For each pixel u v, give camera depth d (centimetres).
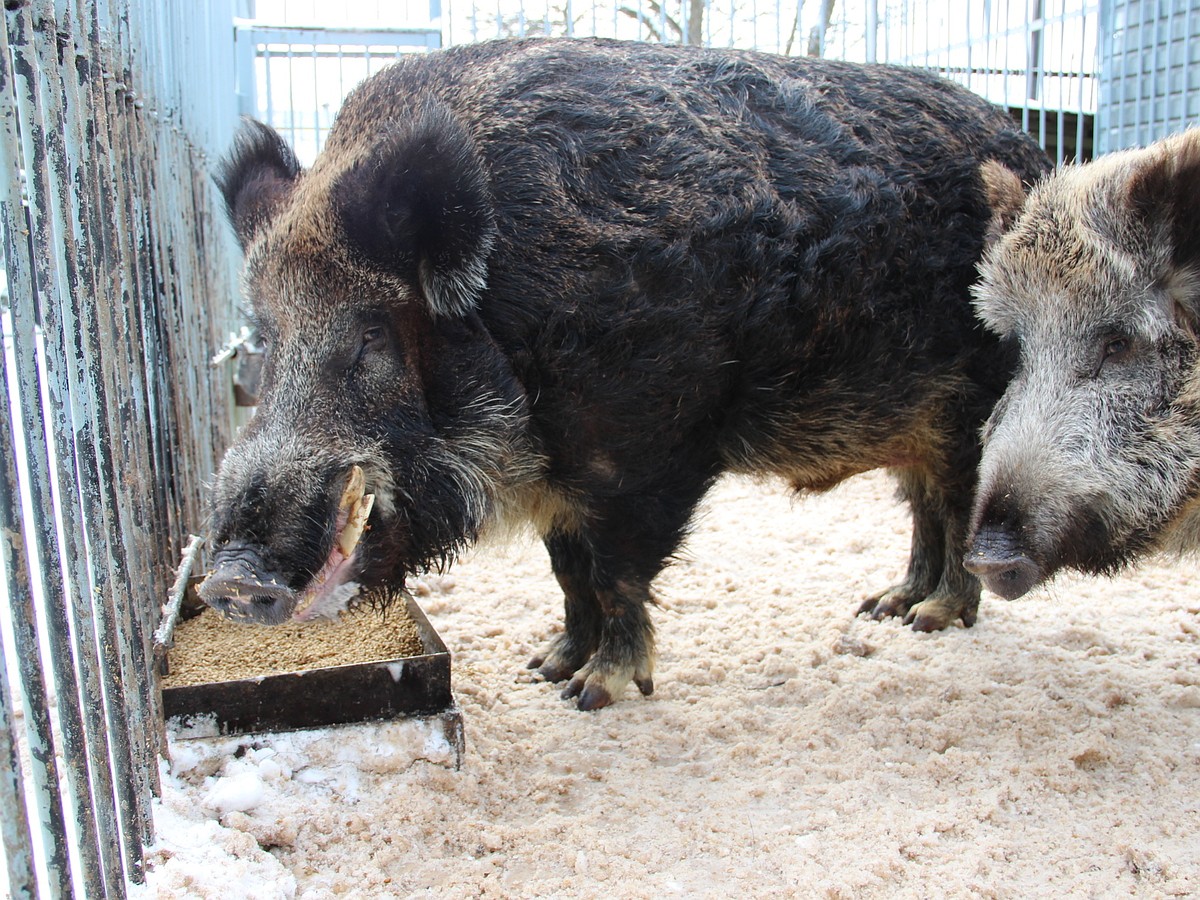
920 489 231
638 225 175
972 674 204
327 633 195
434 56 187
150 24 196
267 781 164
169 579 195
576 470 181
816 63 209
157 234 197
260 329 167
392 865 155
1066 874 152
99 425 142
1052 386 172
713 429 191
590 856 155
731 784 173
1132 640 218
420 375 167
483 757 180
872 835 158
